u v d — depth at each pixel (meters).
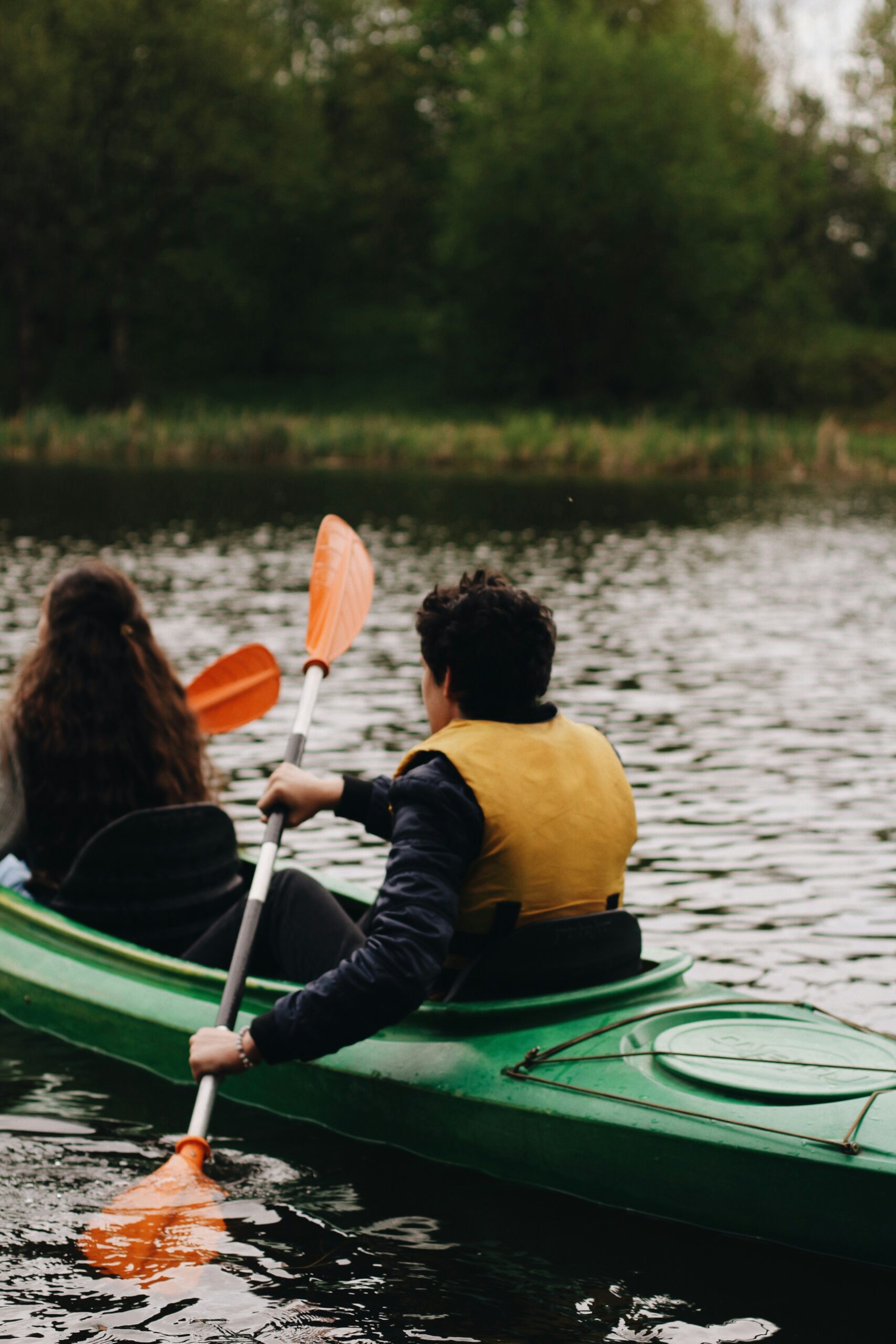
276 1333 2.17
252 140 39.53
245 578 12.11
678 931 4.16
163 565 12.84
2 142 37.16
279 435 28.56
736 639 9.59
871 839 5.09
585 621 10.35
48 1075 3.15
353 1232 2.46
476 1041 2.71
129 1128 2.90
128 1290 2.28
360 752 6.16
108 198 38.25
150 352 44.25
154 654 3.51
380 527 16.70
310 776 2.97
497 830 2.60
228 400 41.38
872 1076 2.50
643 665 8.61
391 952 2.43
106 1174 2.70
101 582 3.42
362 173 46.53
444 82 46.50
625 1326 2.20
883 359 42.84
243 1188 2.62
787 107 47.00
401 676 8.07
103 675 3.39
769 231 42.41
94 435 28.62
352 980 2.43
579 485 24.48
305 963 3.05
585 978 2.79
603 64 38.84
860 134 48.34
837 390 41.84
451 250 39.81
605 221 38.91
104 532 15.44
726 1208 2.40
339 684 7.82
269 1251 2.40
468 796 2.57
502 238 39.16
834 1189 2.29
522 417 34.94
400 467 28.19
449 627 2.67
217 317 43.50
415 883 2.48
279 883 3.10
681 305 40.12
